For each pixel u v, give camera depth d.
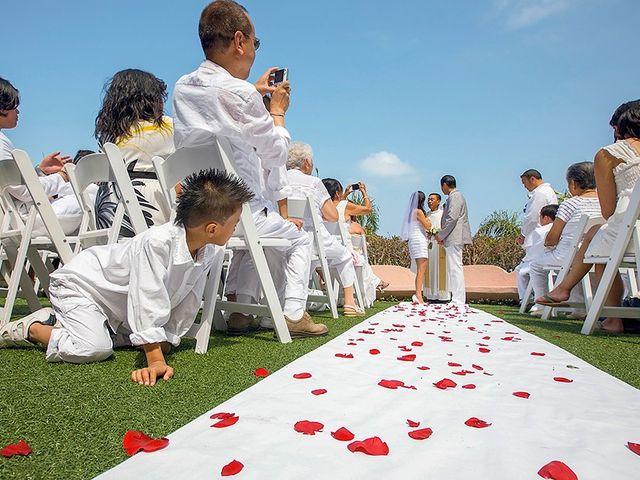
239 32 2.96
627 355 2.77
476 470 1.18
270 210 3.20
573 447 1.34
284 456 1.24
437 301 7.36
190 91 2.86
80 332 2.20
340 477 1.13
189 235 2.26
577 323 4.55
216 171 2.33
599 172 3.80
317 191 4.93
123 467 1.16
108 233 2.79
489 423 1.51
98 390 1.80
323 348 2.77
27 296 3.52
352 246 6.15
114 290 2.29
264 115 2.89
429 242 7.36
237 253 3.47
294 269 3.29
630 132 3.75
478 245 12.13
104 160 2.77
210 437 1.36
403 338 3.28
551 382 2.06
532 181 6.78
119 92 3.19
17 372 2.02
